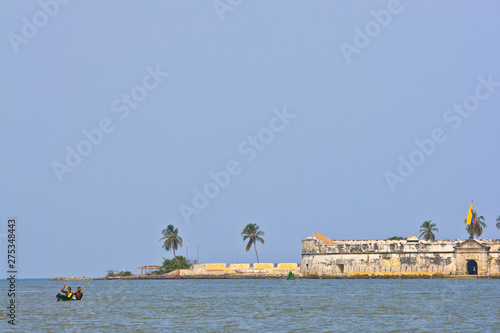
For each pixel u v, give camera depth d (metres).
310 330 103.00
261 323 112.00
